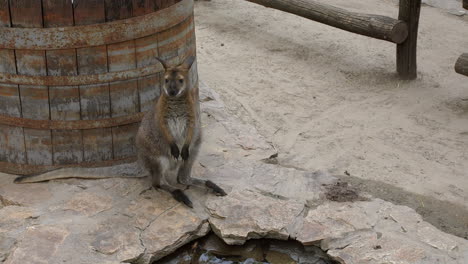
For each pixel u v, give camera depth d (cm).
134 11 534
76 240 483
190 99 527
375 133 691
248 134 670
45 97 541
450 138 679
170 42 576
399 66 828
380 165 625
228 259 500
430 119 724
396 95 786
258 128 699
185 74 516
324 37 980
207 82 815
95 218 512
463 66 751
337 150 655
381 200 546
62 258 462
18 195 542
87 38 523
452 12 1089
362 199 548
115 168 564
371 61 891
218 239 516
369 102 767
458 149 655
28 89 539
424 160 634
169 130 530
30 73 531
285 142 672
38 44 518
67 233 490
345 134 689
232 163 606
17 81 535
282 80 827
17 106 547
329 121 719
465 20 1061
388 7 1106
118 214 519
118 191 553
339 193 555
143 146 540
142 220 512
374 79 833
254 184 568
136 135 562
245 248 509
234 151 633
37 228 493
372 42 961
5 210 518
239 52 923
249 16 1077
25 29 514
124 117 567
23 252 464
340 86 812
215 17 1073
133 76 556
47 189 554
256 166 600
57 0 507
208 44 954
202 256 502
